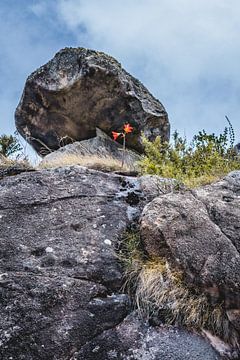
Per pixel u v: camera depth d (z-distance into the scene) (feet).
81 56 21.72
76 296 9.26
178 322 9.31
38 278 9.43
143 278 9.80
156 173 15.94
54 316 8.85
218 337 9.21
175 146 18.60
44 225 11.00
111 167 17.22
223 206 11.14
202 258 9.75
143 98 23.36
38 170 13.80
